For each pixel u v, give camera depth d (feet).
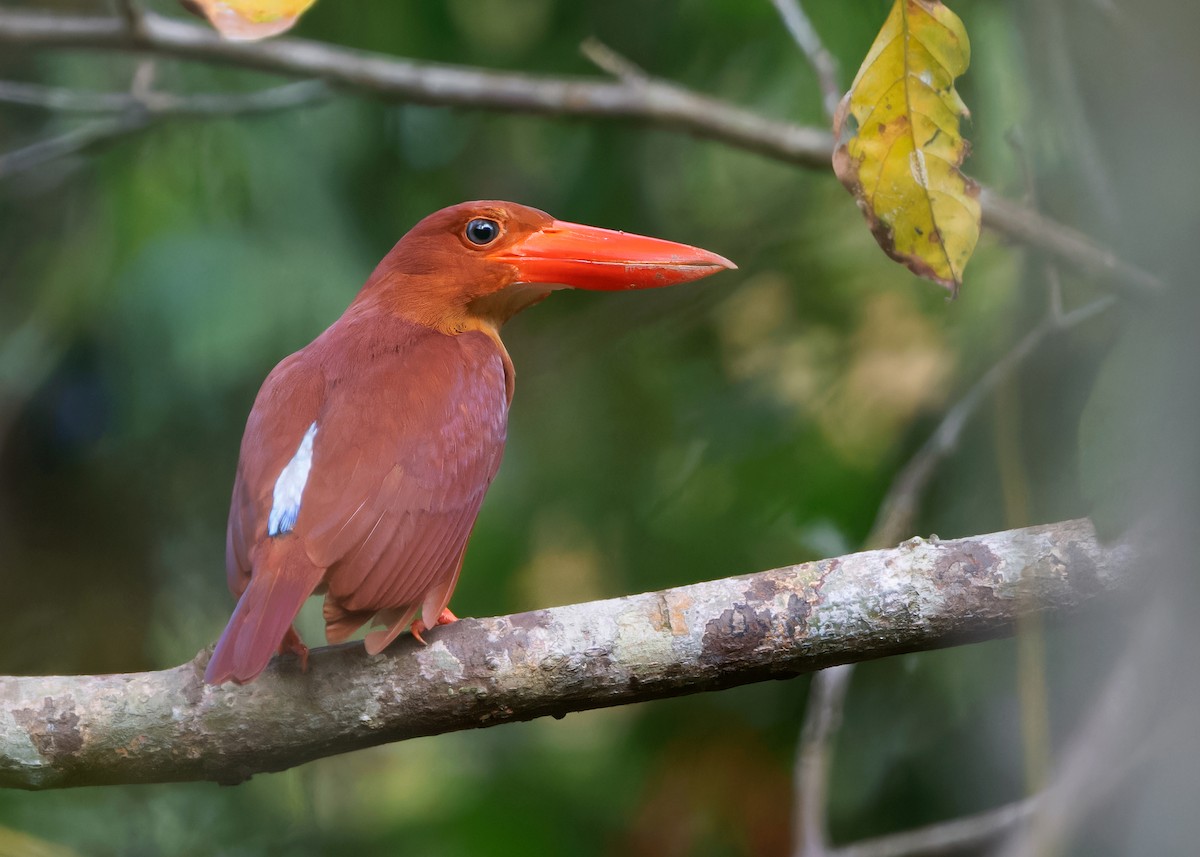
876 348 34.50
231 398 39.24
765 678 19.35
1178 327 15.12
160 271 37.04
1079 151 27.04
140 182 37.83
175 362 37.19
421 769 36.63
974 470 32.17
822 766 25.43
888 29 17.83
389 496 20.39
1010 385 25.62
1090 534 18.57
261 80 40.88
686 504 34.45
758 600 19.11
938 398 33.63
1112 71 20.44
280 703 19.21
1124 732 20.84
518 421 38.65
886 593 18.83
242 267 37.14
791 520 33.40
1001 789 30.78
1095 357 28.17
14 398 41.42
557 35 41.06
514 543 36.65
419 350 22.95
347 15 40.57
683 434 36.24
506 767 35.35
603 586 36.01
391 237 40.34
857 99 18.11
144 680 19.45
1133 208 15.76
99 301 37.96
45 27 33.37
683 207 41.37
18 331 39.86
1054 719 24.39
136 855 34.45
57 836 33.50
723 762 34.58
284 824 35.63
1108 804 21.29
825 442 33.78
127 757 19.30
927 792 31.91
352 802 36.58
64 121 41.01
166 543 40.96
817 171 35.19
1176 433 15.12
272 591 19.11
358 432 20.88
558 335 39.83
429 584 20.35
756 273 36.94
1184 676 15.58
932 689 31.91
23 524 41.29
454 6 40.96
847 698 32.91
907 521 27.89
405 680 19.29
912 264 18.34
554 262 25.52
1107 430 16.87
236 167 37.76
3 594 40.91
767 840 33.86
